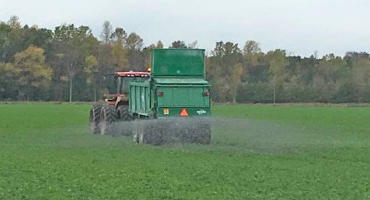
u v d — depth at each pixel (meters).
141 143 37.50
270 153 33.09
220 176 23.19
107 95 45.72
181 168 25.47
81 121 65.44
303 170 25.45
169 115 36.97
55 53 149.12
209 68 159.25
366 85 152.12
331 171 25.28
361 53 173.38
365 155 32.72
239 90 154.50
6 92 145.00
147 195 18.95
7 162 27.41
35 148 35.00
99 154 31.34
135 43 155.00
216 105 135.62
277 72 163.88
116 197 18.58
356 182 22.05
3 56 146.88
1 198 18.41
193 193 19.30
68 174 23.47
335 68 167.00
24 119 68.25
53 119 69.00
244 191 19.80
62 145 37.12
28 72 145.38
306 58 170.50
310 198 18.69
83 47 149.88
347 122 69.38
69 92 147.62
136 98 41.28
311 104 143.12
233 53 162.75
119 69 152.25
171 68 38.06
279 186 20.92
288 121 68.88
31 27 153.25
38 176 22.95
